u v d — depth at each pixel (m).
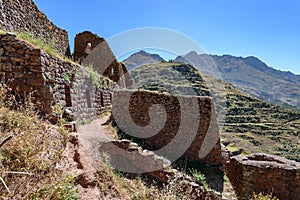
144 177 4.88
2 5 6.50
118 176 4.33
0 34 4.52
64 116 4.98
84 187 3.09
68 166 3.09
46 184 2.11
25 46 4.57
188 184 4.75
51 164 2.34
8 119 2.66
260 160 6.41
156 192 4.13
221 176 7.09
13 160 2.14
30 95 4.01
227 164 7.11
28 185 2.00
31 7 8.52
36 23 8.94
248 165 5.77
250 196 5.61
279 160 6.18
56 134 3.48
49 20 10.28
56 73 5.18
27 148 2.30
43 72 4.64
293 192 5.42
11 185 1.96
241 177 5.85
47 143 2.72
